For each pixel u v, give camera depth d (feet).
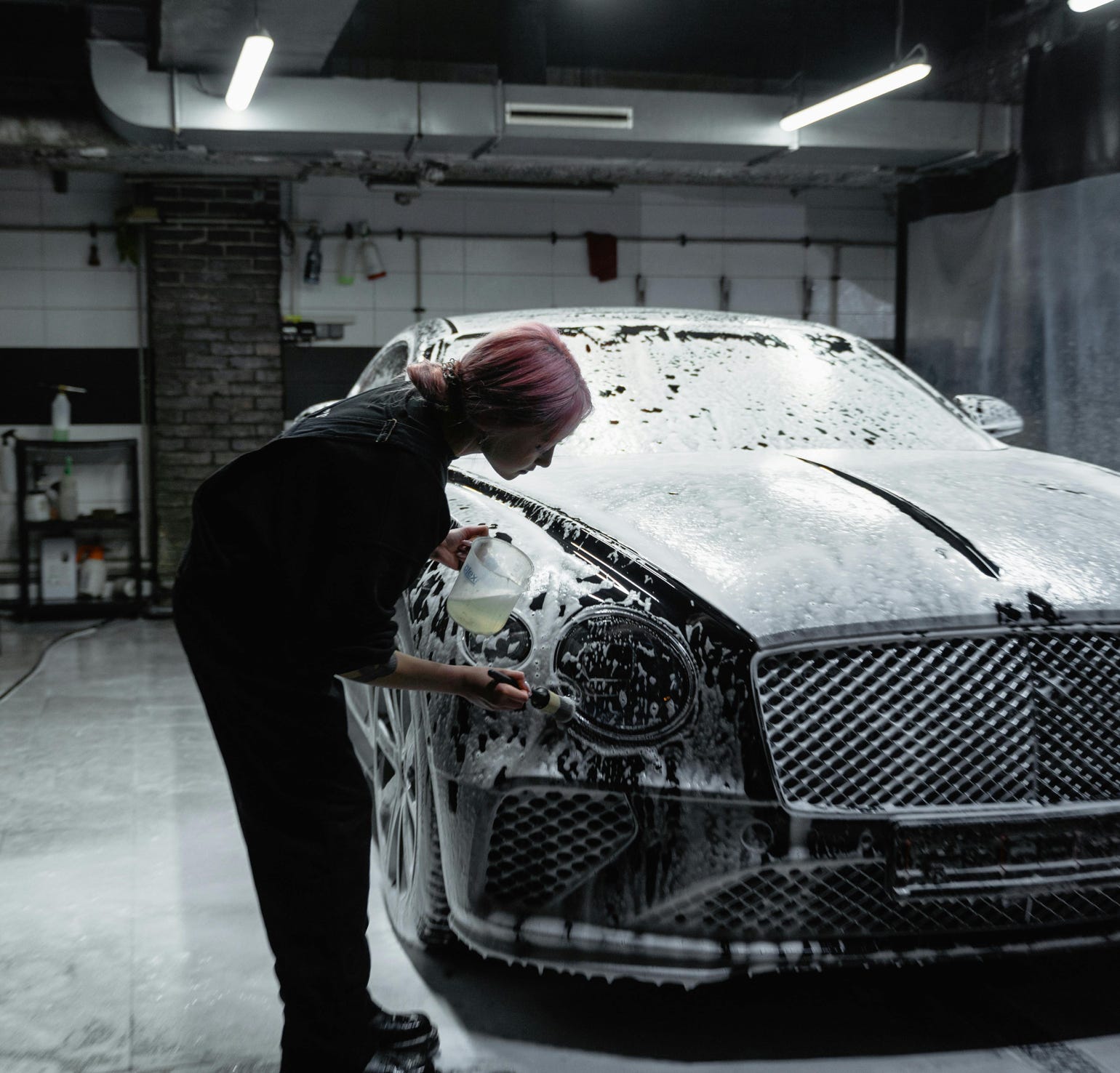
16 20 21.34
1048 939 5.13
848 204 26.03
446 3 23.90
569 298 24.90
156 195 22.20
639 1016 5.64
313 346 23.65
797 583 5.18
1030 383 20.79
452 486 7.22
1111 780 5.08
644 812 4.91
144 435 23.03
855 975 6.12
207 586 4.38
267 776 4.51
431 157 19.89
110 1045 5.44
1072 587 5.29
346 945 4.65
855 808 4.86
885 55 25.76
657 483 6.46
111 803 9.60
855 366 9.17
